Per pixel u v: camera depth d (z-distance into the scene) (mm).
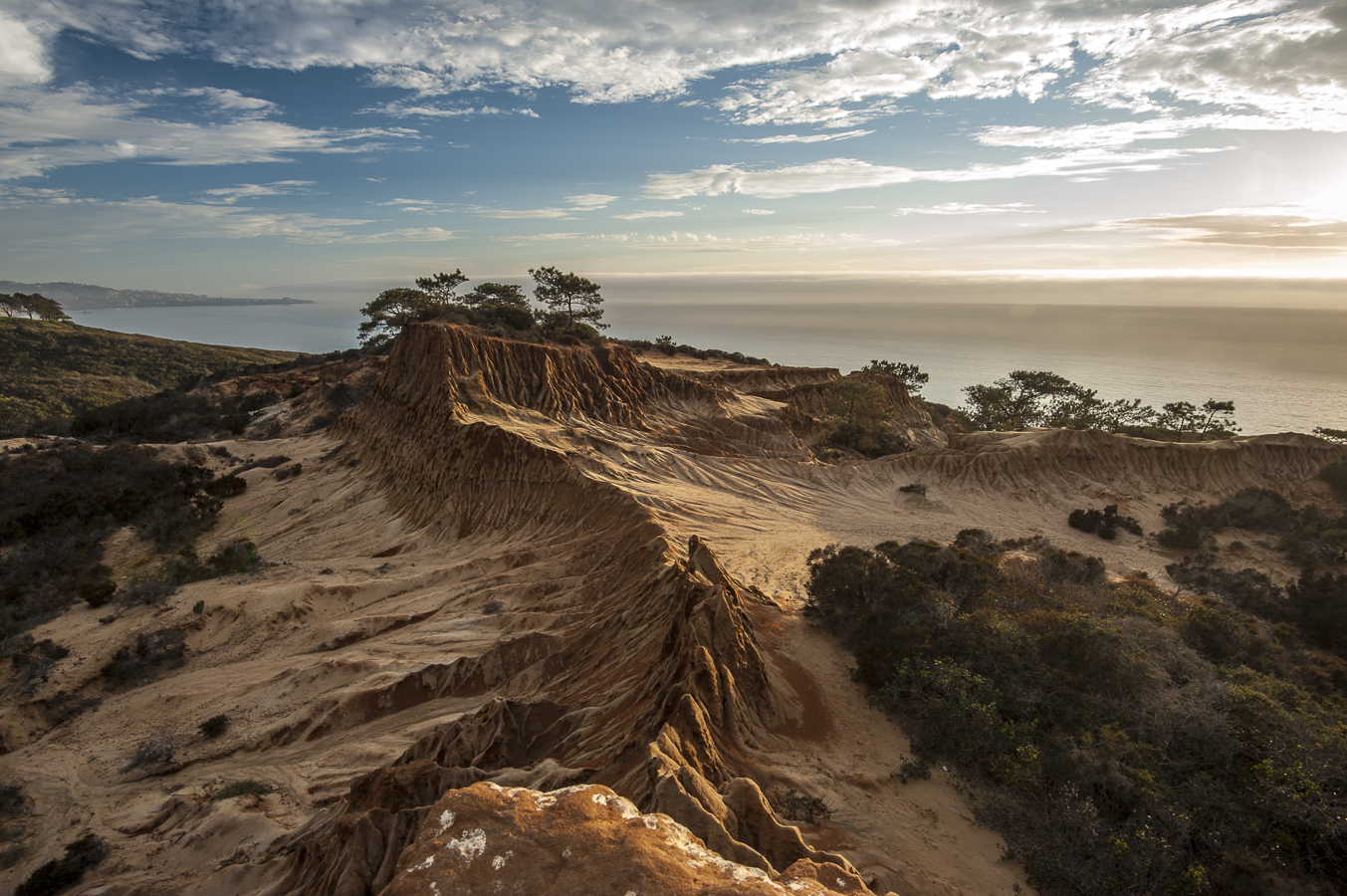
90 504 51094
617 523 35594
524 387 62406
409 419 56281
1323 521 46312
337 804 17703
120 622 34406
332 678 27938
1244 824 13625
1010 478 56219
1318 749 15289
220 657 32000
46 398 105750
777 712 17203
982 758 16141
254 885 15422
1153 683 18109
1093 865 12758
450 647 28359
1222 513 48375
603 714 17172
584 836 6953
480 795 7605
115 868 18844
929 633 20953
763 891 6160
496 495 43906
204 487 56250
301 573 38938
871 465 59000
